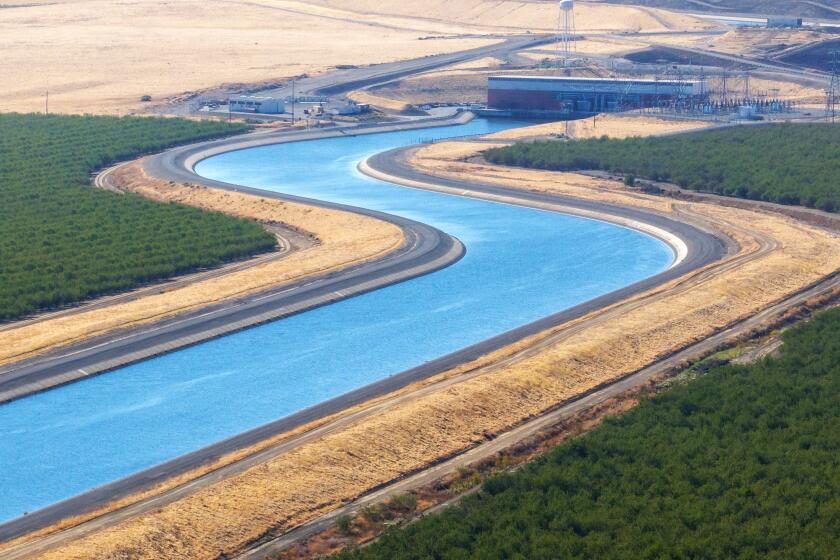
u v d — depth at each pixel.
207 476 127.81
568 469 128.25
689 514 118.19
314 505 122.31
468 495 123.00
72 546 111.81
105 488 128.00
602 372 159.38
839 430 137.62
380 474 129.12
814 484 124.69
